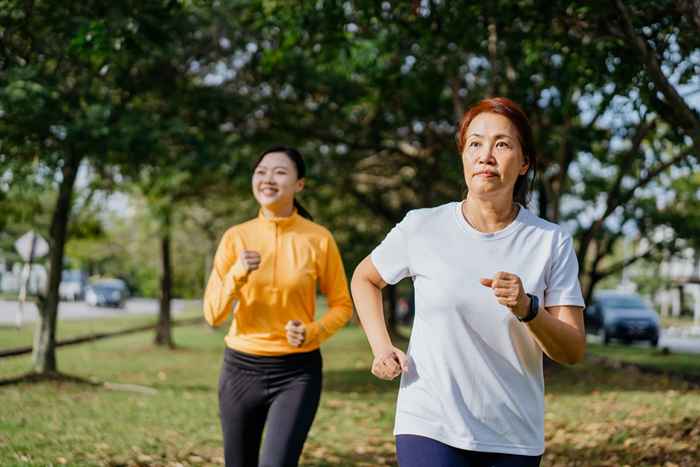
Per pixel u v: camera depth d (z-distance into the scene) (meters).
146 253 37.91
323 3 7.65
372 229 23.19
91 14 9.27
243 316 3.97
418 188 19.22
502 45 10.55
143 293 66.38
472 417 2.50
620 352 20.75
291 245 4.07
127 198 19.02
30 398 9.89
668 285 49.38
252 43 12.91
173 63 12.52
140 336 25.56
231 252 4.08
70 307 45.41
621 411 9.28
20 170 10.78
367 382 13.58
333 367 16.55
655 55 5.93
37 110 9.31
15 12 9.18
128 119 10.64
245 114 13.51
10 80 9.29
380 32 8.81
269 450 3.77
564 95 9.17
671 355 19.36
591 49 6.62
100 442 6.99
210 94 12.86
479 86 12.91
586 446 7.30
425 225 2.63
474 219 2.60
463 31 7.90
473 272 2.51
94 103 10.51
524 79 9.24
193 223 29.67
